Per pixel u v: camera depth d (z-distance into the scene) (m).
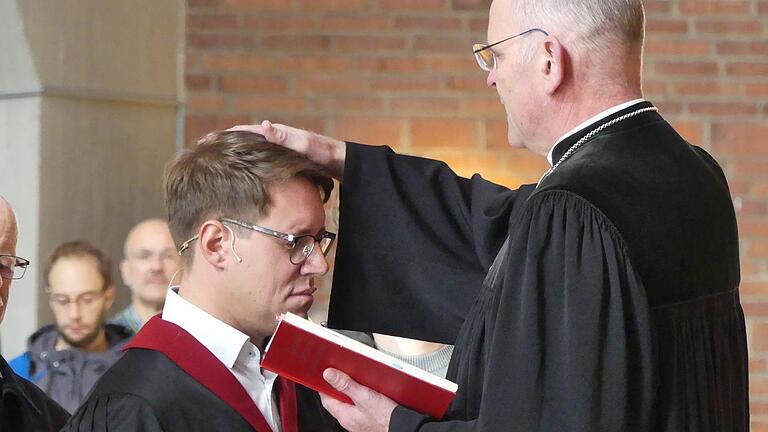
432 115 10.17
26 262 4.33
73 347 7.78
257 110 10.23
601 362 3.42
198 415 3.71
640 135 3.76
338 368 3.71
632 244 3.54
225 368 3.82
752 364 10.16
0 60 9.78
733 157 10.23
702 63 10.24
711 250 3.78
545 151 3.99
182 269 4.00
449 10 10.19
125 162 10.16
